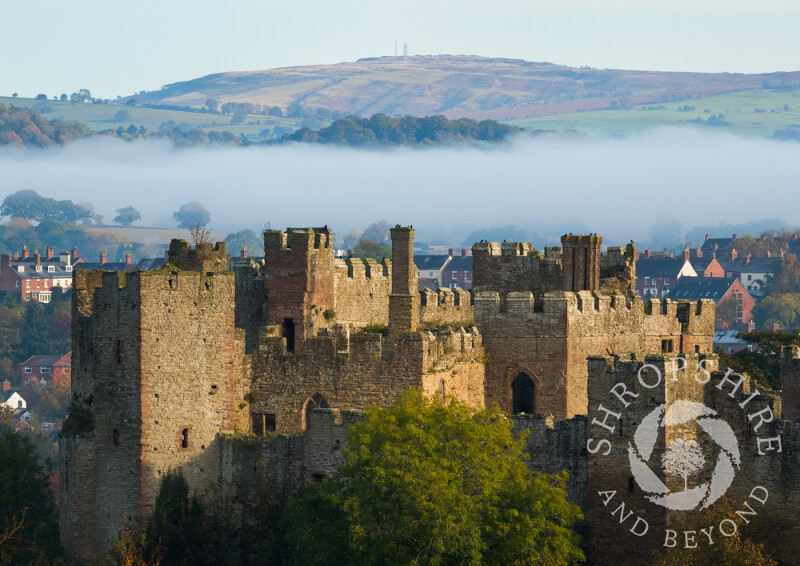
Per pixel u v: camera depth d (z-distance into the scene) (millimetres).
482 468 197500
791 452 199000
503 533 192500
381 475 191750
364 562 191375
